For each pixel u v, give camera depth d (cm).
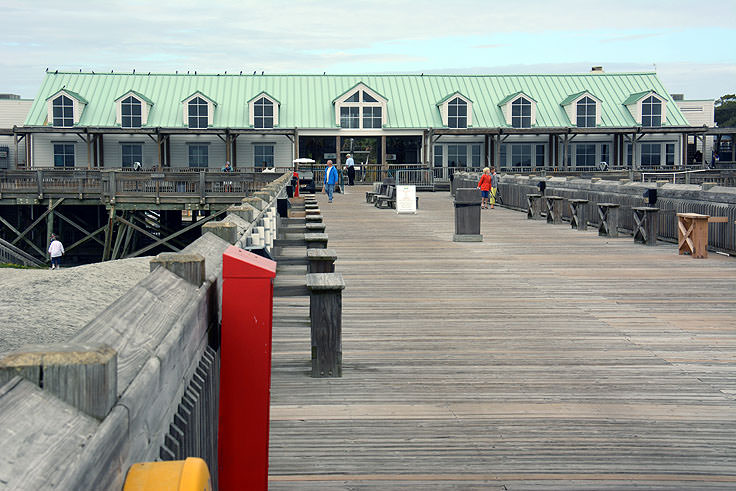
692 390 563
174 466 167
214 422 334
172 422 234
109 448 155
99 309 841
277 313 803
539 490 386
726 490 386
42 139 4862
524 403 530
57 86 5178
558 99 5347
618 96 5409
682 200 1522
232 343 339
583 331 756
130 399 175
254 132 4781
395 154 5175
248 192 3466
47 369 158
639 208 1523
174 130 4688
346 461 424
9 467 125
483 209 2719
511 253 1386
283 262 794
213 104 4984
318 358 591
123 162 4956
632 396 548
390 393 552
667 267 1212
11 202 3500
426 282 1051
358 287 1009
